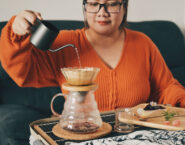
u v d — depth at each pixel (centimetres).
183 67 237
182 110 119
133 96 142
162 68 157
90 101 92
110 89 140
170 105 125
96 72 92
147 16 255
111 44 144
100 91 139
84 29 148
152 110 110
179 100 137
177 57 237
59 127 97
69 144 81
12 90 179
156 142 77
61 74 141
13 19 110
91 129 91
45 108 184
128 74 143
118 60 145
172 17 268
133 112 115
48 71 139
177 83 154
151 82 157
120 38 148
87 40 143
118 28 145
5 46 111
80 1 218
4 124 141
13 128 138
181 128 98
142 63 149
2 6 192
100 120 94
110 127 97
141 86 144
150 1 253
